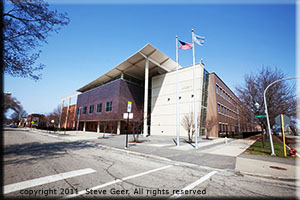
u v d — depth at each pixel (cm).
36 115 6122
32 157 732
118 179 477
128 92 3247
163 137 2464
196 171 610
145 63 3062
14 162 624
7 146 1118
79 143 1459
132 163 709
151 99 3406
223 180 506
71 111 4978
